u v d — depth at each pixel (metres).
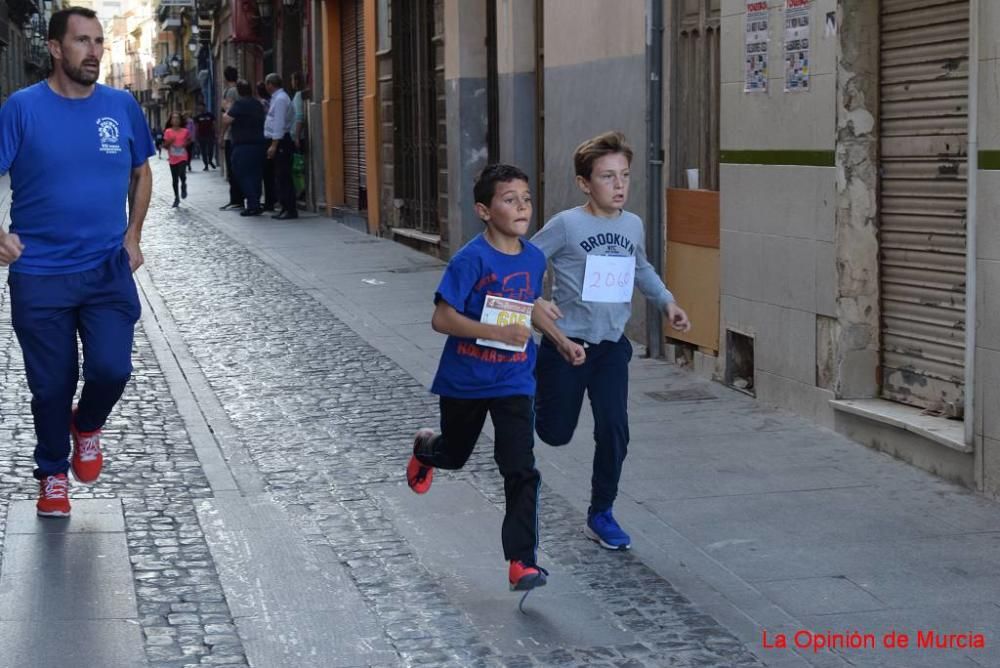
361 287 14.23
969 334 6.42
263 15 28.83
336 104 23.22
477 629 4.88
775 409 8.34
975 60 6.27
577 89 11.29
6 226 18.97
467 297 5.03
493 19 14.98
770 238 8.30
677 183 9.70
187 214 24.16
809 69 7.77
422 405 8.70
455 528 6.09
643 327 10.31
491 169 5.01
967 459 6.55
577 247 5.54
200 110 53.34
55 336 5.96
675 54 9.63
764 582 5.35
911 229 7.37
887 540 5.83
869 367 7.69
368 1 19.69
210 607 5.10
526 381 5.13
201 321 12.12
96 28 5.81
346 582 5.39
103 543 5.84
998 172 6.16
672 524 6.10
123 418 8.29
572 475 6.93
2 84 55.06
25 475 6.89
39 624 4.90
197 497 6.59
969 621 4.92
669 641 4.75
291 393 9.09
